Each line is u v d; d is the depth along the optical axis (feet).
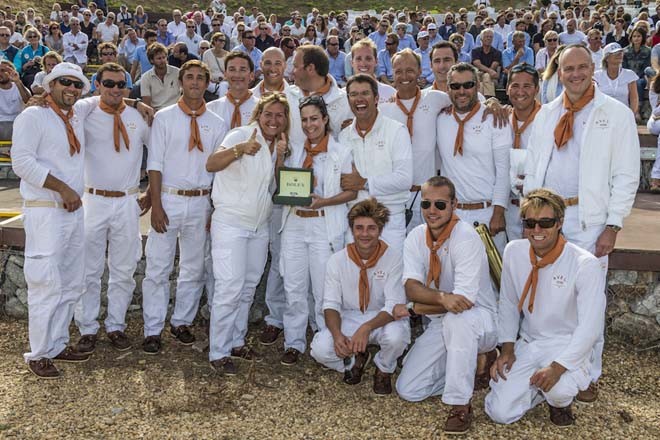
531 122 16.06
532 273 13.29
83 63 49.26
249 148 14.37
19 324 17.94
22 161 13.89
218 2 73.20
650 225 19.31
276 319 16.99
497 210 15.55
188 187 15.69
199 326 17.78
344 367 14.98
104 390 14.44
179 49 31.68
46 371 14.88
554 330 13.53
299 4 95.30
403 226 15.69
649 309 16.63
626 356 16.28
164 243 15.92
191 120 15.58
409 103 16.14
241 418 13.44
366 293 14.69
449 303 13.21
